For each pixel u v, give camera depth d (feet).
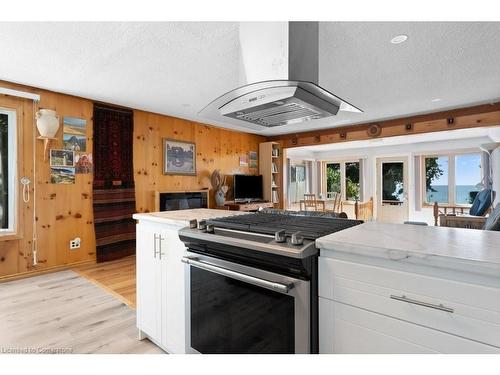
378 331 3.17
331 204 29.32
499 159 15.53
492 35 7.10
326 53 8.08
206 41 7.46
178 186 15.90
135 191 13.99
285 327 3.70
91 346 6.13
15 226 10.50
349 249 3.31
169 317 5.64
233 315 4.36
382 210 25.86
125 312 7.79
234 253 4.22
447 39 7.30
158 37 7.24
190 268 5.08
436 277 2.86
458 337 2.74
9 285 9.79
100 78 10.04
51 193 11.33
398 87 10.95
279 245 3.68
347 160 28.17
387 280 3.12
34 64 8.85
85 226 12.25
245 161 20.33
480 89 11.20
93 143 12.47
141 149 14.25
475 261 2.63
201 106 13.51
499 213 8.74
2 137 10.50
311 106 5.29
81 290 9.36
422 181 23.72
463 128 13.89
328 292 3.51
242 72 5.67
